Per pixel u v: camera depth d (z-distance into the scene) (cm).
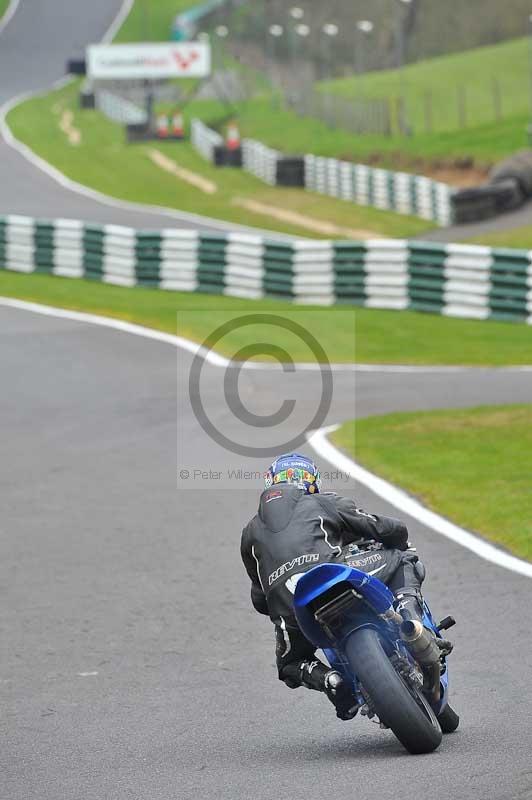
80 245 10012
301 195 16600
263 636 2852
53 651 2784
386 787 1792
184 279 9419
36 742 2195
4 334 7625
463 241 11769
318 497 2188
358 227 14162
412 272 8519
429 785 1784
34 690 2523
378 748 2066
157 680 2566
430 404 5547
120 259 9712
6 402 5825
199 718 2309
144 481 4397
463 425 5053
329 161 16725
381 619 2042
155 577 3331
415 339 7444
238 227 14112
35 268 10312
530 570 3212
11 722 2323
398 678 1959
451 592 3059
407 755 1978
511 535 3519
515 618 2833
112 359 6788
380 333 7638
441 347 7169
